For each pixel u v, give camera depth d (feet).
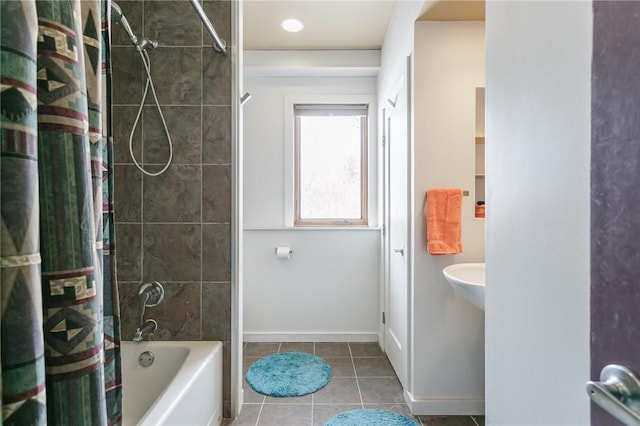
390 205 7.97
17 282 1.41
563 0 1.96
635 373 1.38
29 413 1.42
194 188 5.69
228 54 5.65
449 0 5.20
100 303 1.84
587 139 1.77
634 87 1.38
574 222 1.88
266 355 8.26
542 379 2.19
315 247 9.16
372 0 6.97
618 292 1.47
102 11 2.25
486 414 3.01
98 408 1.73
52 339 1.60
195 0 4.18
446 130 5.85
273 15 7.45
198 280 5.72
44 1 1.57
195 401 4.53
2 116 1.38
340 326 9.19
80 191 1.66
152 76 5.65
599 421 1.62
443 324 5.90
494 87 2.86
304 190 9.62
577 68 1.85
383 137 8.64
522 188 2.43
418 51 5.81
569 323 1.93
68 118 1.62
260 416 5.83
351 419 5.72
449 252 5.66
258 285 9.16
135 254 5.69
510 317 2.60
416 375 5.93
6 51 1.38
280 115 9.40
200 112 5.67
